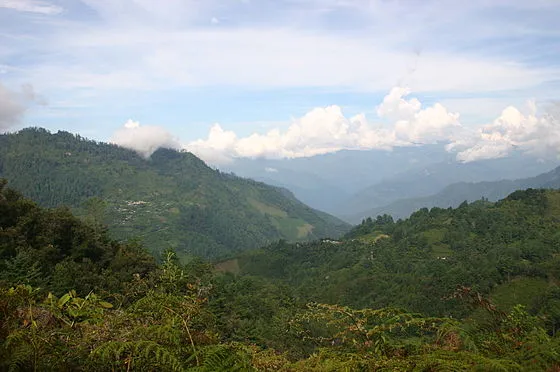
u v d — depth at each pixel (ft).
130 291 21.66
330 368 10.44
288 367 12.77
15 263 64.54
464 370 8.68
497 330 11.33
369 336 11.30
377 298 215.31
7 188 104.27
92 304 11.83
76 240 97.81
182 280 22.44
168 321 10.64
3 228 92.12
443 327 10.98
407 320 11.22
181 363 9.12
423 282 203.51
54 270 77.00
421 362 9.17
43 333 9.92
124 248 111.04
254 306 131.13
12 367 8.69
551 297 137.90
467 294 12.48
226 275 240.12
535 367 9.38
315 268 326.03
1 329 9.82
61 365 9.39
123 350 9.55
